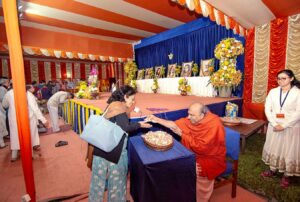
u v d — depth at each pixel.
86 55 8.24
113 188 1.88
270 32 4.62
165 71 8.29
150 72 8.86
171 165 1.72
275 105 2.66
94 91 5.85
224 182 2.28
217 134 2.08
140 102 4.48
